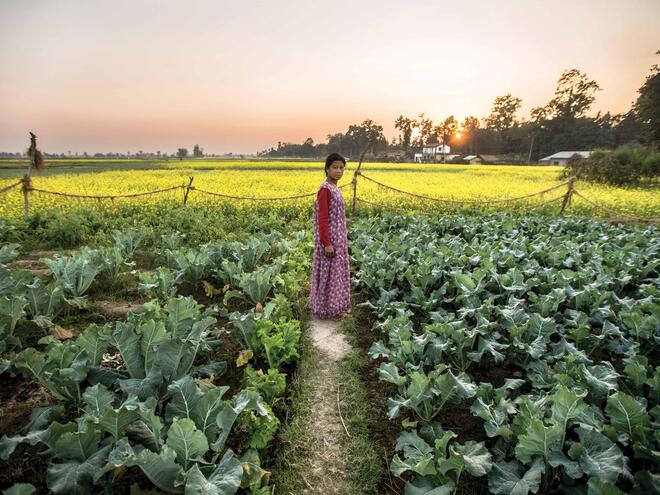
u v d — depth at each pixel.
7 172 33.69
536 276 5.88
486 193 17.91
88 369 3.06
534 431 2.36
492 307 4.62
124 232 9.00
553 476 2.46
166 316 4.04
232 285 5.81
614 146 83.00
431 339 3.82
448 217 10.81
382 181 23.94
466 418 3.27
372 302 5.53
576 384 3.17
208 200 14.06
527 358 3.87
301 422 3.21
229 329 4.73
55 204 12.38
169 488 2.24
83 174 26.89
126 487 2.50
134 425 2.44
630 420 2.59
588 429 2.50
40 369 3.00
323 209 4.59
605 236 8.50
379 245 7.32
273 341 3.72
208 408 2.62
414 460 2.57
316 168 42.69
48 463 2.36
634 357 3.54
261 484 2.57
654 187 25.17
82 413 3.07
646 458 2.44
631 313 4.16
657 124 38.06
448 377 3.08
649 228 9.70
